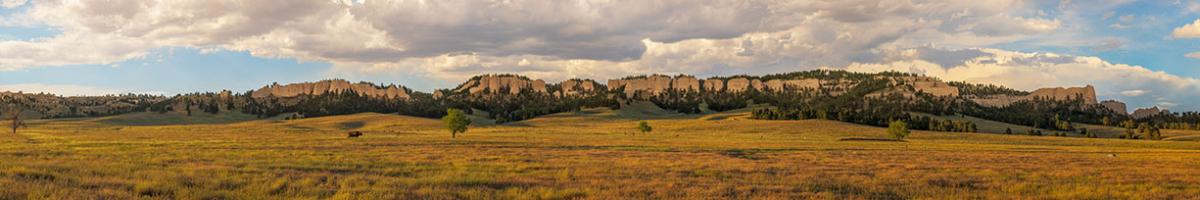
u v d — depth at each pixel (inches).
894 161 1769.2
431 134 4630.9
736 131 6338.6
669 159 1715.1
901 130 4571.9
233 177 952.9
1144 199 899.4
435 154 1800.0
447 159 1573.6
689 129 6732.3
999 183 1102.4
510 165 1382.9
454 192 837.2
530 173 1189.1
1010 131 7283.5
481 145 2546.8
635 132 5949.8
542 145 2645.2
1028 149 2989.7
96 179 849.5
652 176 1152.8
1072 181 1157.7
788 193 908.6
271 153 1710.1
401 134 4574.3
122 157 1417.3
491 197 813.2
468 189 888.3
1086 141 4539.9
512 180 1021.2
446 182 971.9
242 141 2711.6
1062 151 2802.7
